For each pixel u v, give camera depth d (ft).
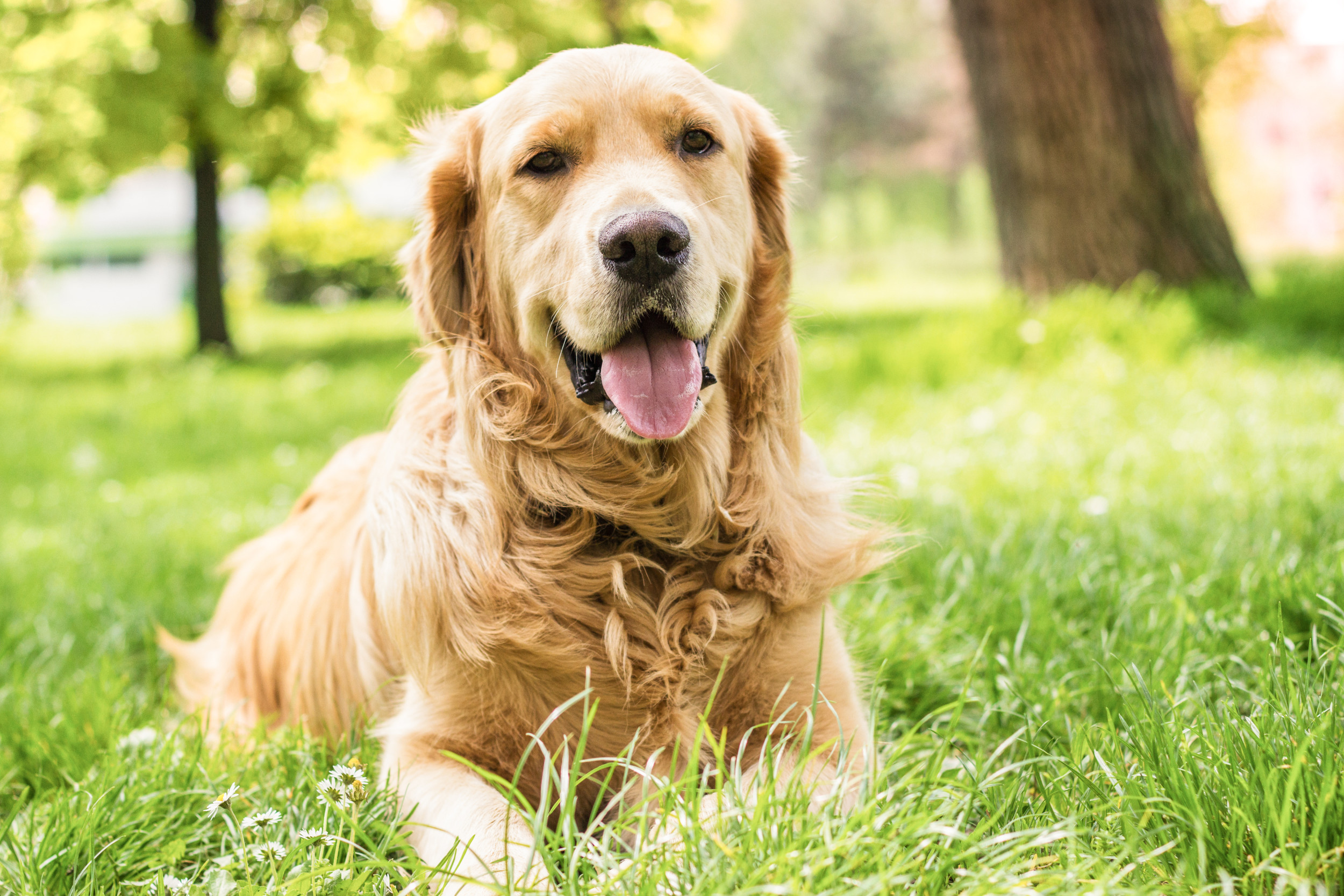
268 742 9.06
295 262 104.17
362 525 9.85
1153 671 8.77
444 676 8.10
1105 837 6.12
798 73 177.58
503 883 6.47
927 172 183.93
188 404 36.11
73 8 50.39
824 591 8.57
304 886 6.15
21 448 30.30
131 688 11.59
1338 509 12.80
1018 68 31.78
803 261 9.98
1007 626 10.57
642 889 5.70
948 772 7.47
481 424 8.50
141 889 6.86
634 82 8.53
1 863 7.04
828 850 5.57
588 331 7.94
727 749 8.20
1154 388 23.34
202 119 48.39
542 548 8.23
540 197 8.40
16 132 50.80
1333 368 24.39
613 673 8.02
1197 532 12.96
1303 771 6.07
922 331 29.58
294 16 53.06
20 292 69.82
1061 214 31.99
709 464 8.42
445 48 51.78
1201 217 32.40
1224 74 78.74
